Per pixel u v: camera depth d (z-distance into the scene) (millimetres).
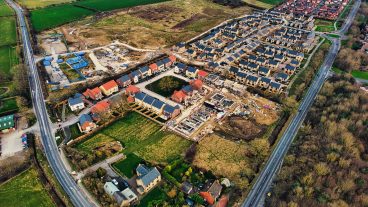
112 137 147750
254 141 140750
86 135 147625
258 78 193875
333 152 128875
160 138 147875
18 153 135500
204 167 130875
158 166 130625
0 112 161875
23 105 166750
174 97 173875
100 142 144125
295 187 113438
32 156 133250
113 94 180875
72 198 113500
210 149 141375
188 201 113438
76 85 189250
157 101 165500
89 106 169500
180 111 166375
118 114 163625
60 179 121750
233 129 154875
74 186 118812
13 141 143000
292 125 157125
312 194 111625
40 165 129375
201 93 183125
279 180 120625
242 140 147125
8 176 123188
